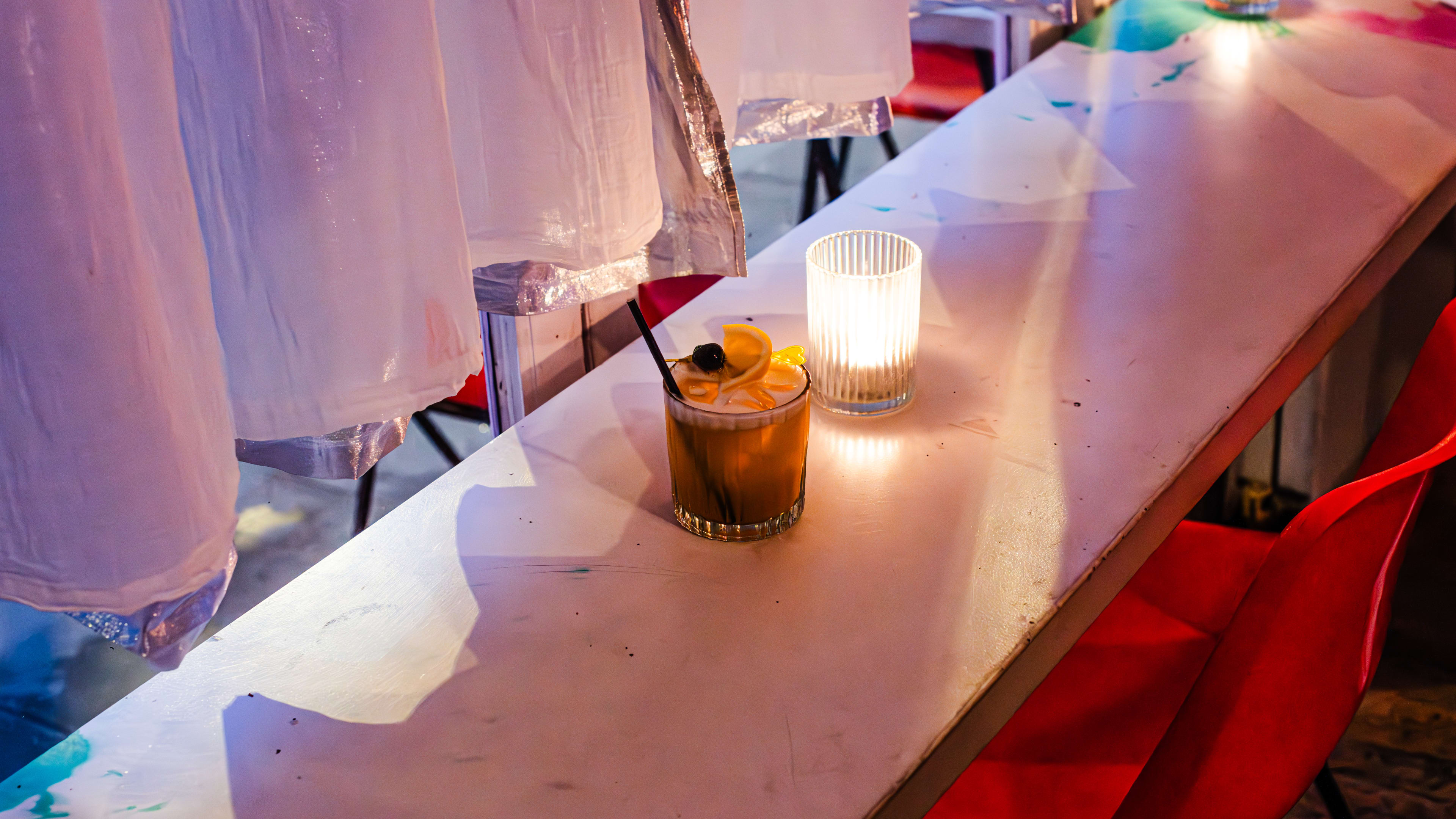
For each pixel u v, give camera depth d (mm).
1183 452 848
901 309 865
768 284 1104
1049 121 1409
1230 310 1019
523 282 889
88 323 512
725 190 873
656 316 1541
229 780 638
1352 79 1460
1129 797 758
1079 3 1880
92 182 497
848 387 899
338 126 627
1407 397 860
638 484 860
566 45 757
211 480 597
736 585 753
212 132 618
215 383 605
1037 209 1211
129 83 534
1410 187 1203
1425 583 1691
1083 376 942
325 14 604
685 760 632
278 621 746
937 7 1559
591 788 620
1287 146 1308
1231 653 717
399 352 705
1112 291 1059
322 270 654
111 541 556
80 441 531
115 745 661
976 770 919
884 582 747
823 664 687
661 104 861
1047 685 1004
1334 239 1119
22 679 1368
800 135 1235
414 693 687
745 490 766
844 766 622
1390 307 1633
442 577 777
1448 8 1662
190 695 693
